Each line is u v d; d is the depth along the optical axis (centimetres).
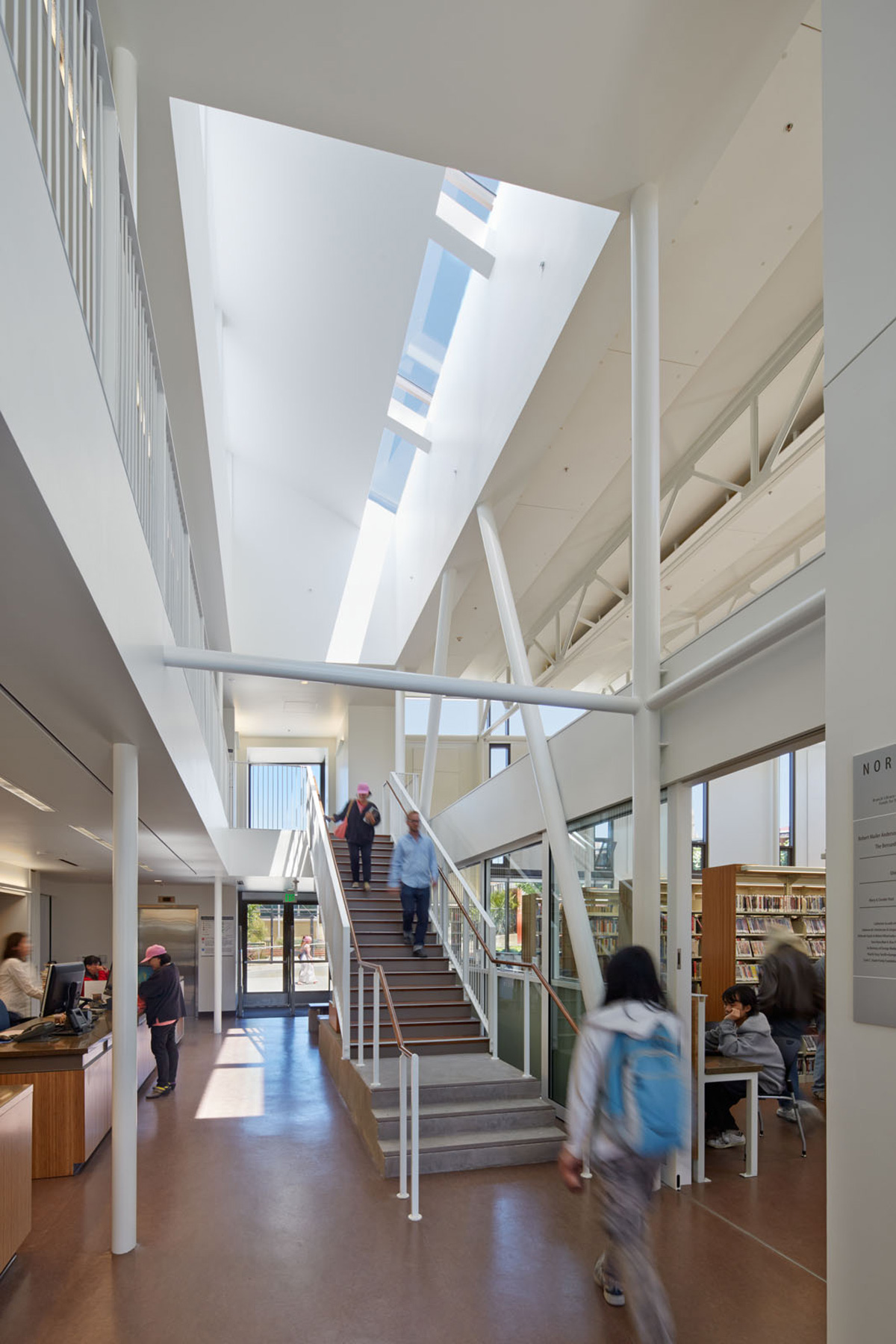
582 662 1549
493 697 577
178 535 598
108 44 501
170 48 505
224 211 926
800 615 427
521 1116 661
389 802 1514
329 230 891
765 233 681
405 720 1742
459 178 888
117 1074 491
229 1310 411
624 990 348
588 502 1034
